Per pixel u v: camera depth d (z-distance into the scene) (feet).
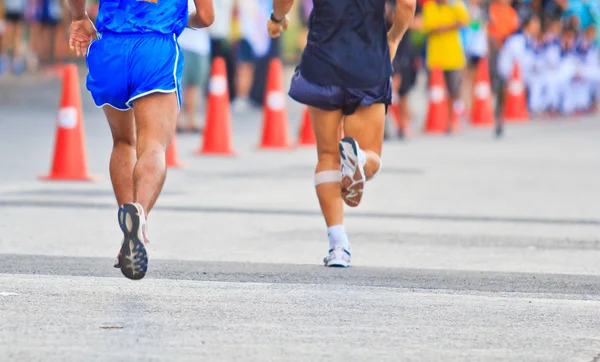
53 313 49.06
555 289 58.23
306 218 84.17
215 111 131.85
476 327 48.49
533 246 73.51
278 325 47.88
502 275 62.18
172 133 55.26
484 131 184.03
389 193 100.32
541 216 87.66
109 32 55.62
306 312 50.70
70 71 105.19
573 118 226.79
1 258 63.77
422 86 298.15
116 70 55.11
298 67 63.57
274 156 132.46
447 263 66.13
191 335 45.60
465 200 96.27
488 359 42.88
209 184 104.22
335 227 64.18
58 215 82.79
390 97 63.21
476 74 197.67
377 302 53.47
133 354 42.32
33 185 100.53
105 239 72.13
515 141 163.12
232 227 79.00
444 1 167.73
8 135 147.23
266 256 67.05
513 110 214.48
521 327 48.73
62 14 247.29
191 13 58.34
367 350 43.86
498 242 74.84
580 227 82.53
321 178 64.18
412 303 53.42
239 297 53.88
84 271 59.93
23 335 44.86
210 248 69.62
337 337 45.93
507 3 190.70
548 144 158.10
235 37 207.51
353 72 61.87
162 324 47.44
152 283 56.90
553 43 224.74
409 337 46.24
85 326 46.70
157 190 53.06
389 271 62.75
